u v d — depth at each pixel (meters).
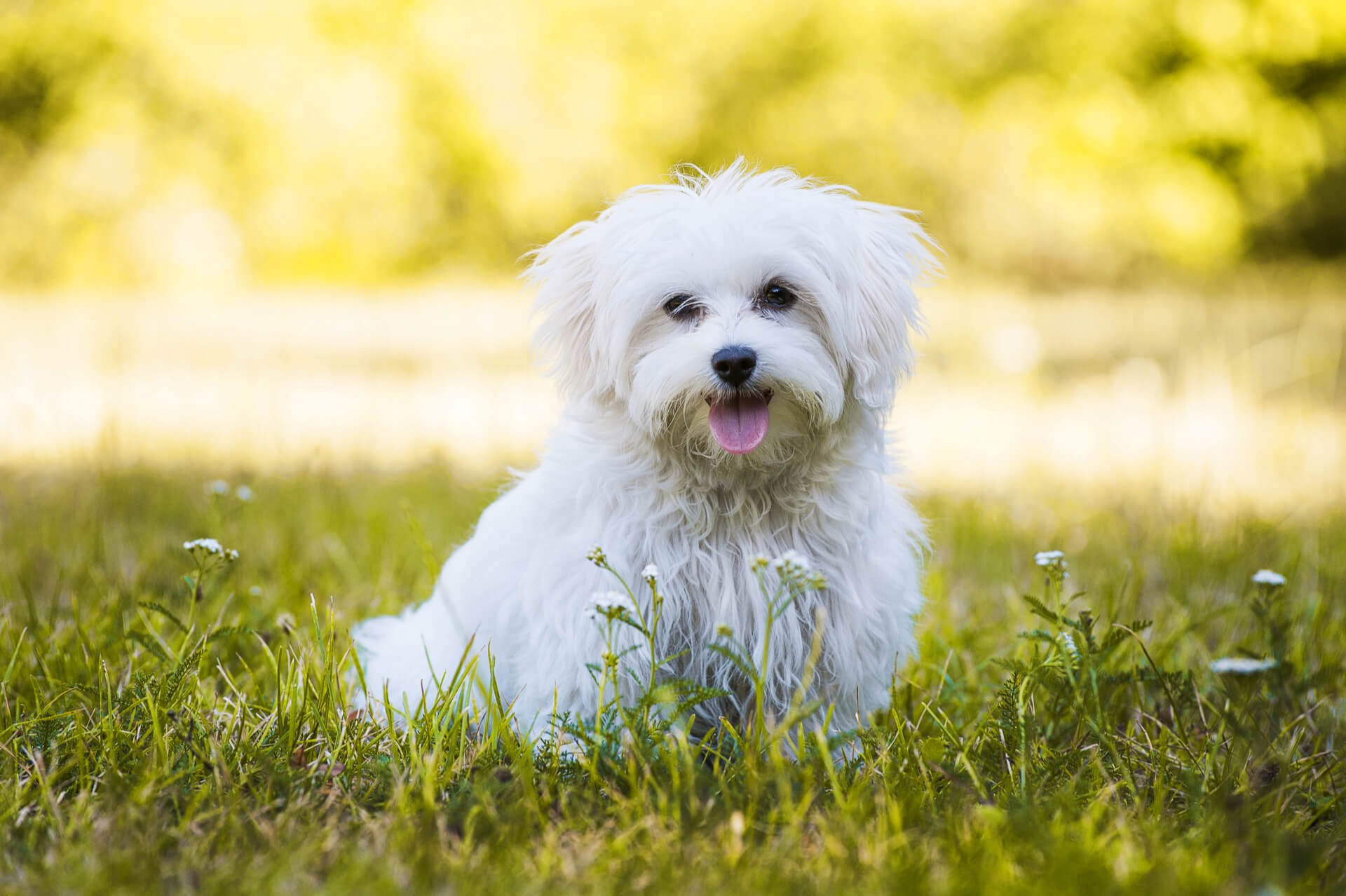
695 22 22.62
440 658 4.04
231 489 7.04
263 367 13.61
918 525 4.02
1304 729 3.65
